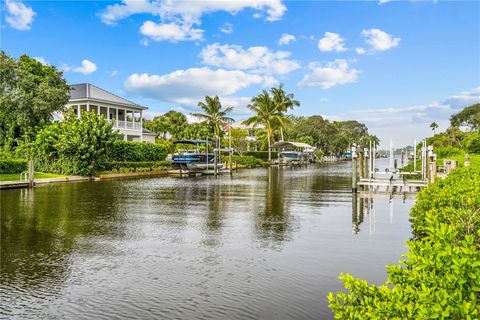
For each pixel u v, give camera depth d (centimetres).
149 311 577
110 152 3784
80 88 5194
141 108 5475
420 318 252
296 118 11575
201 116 6681
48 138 3472
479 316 248
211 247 954
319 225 1245
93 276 734
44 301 616
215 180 3347
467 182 833
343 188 2562
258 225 1244
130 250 925
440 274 283
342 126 15262
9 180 2709
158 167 4534
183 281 705
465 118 9588
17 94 3841
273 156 7431
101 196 2075
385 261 832
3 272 757
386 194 2128
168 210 1573
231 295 637
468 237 296
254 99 7062
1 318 555
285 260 838
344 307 309
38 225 1237
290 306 593
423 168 2500
